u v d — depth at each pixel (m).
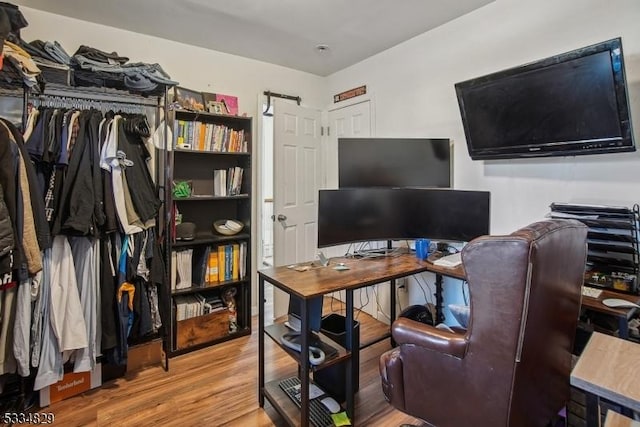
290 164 3.46
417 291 2.93
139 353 2.44
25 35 2.38
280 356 2.62
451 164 2.64
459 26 2.53
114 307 2.17
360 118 3.41
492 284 1.18
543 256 1.14
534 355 1.25
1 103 2.08
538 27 2.11
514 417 1.24
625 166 1.82
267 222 4.76
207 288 2.76
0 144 1.65
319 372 2.15
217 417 1.92
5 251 1.61
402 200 2.48
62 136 1.97
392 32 2.76
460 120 2.57
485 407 1.27
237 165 3.16
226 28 2.69
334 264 2.19
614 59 1.61
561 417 1.68
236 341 2.87
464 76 2.51
